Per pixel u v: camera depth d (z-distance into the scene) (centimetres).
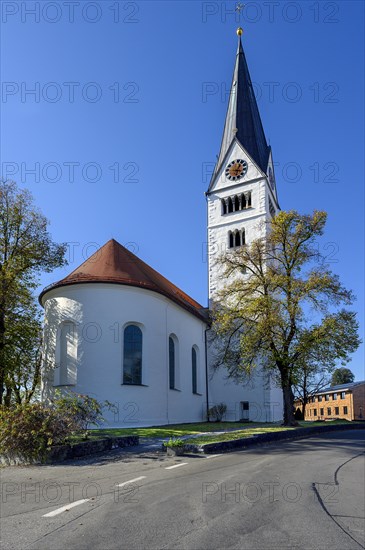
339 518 838
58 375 3247
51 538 708
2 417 1652
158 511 863
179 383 3841
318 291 3130
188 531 741
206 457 1652
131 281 3347
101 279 3272
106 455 1731
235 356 3475
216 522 793
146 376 3319
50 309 3394
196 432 2698
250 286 3344
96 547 666
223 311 3416
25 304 3328
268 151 5409
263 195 5028
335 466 1430
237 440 1972
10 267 3241
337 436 2669
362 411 7738
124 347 3300
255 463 1485
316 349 3120
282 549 666
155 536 716
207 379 4647
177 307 3931
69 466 1488
